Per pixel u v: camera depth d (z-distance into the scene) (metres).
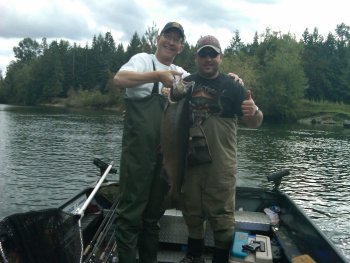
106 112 68.06
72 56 97.25
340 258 3.35
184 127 3.59
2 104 96.56
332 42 98.12
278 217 5.31
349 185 17.77
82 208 3.88
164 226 4.79
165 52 3.91
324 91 85.38
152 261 4.00
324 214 13.59
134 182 3.66
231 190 3.99
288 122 63.59
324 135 40.09
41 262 2.88
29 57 146.12
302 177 19.22
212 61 3.86
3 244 2.62
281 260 4.43
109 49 106.62
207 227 4.79
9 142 27.28
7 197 14.16
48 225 3.03
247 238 4.11
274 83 63.50
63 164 20.03
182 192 4.03
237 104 3.95
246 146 29.34
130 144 3.68
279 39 70.50
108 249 4.42
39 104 94.50
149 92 3.73
